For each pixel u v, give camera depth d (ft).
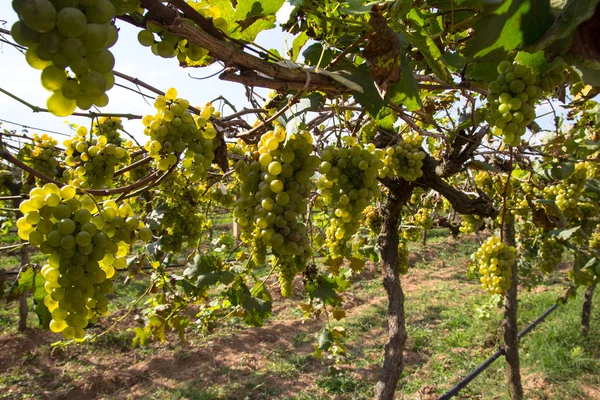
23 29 2.20
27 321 27.94
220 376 23.06
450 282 39.24
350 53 5.73
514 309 17.52
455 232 17.57
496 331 26.86
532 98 4.75
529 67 4.65
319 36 5.99
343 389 21.54
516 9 3.73
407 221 19.80
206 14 4.07
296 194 4.67
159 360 24.32
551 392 19.94
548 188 13.73
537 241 20.01
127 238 4.03
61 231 3.50
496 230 17.89
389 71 4.31
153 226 11.62
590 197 14.82
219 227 59.67
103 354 24.93
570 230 13.35
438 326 28.84
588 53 3.43
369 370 23.40
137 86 5.31
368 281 39.06
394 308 11.18
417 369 23.22
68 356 24.40
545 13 3.61
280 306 32.60
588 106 14.34
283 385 22.25
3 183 15.43
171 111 5.17
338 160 5.47
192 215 10.84
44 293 5.41
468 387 21.02
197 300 15.58
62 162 9.39
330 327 15.88
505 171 13.87
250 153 5.46
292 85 4.60
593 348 23.95
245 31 5.12
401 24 4.67
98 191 4.81
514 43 3.88
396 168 8.93
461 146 10.22
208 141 5.56
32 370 23.12
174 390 21.67
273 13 4.84
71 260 3.56
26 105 5.16
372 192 5.57
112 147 6.53
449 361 23.88
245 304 13.64
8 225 16.60
